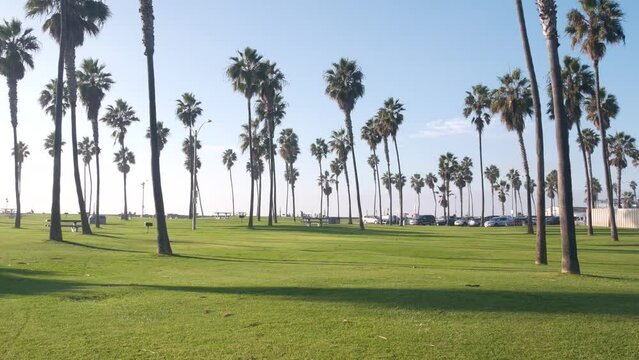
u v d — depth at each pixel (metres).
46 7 33.50
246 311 10.48
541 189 23.02
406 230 67.06
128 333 8.82
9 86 47.50
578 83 50.06
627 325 9.18
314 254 26.14
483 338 8.36
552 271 18.47
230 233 49.59
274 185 80.25
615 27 41.75
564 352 7.68
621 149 98.31
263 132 83.31
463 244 37.53
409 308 10.61
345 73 62.53
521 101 54.97
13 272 16.97
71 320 9.77
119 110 80.44
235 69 58.19
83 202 39.53
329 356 7.55
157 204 24.86
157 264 20.28
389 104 82.75
